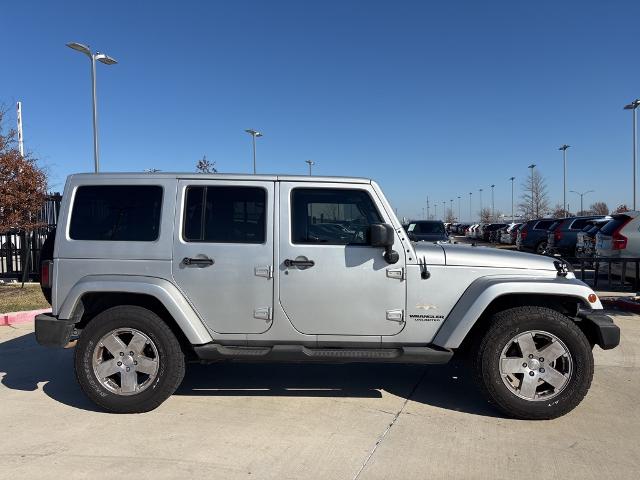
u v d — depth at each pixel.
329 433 4.09
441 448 3.82
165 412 4.54
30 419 4.40
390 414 4.49
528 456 3.70
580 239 14.79
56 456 3.71
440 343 4.39
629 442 3.92
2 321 8.55
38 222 12.35
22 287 12.02
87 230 4.58
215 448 3.83
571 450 3.79
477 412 4.54
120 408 4.44
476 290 4.36
